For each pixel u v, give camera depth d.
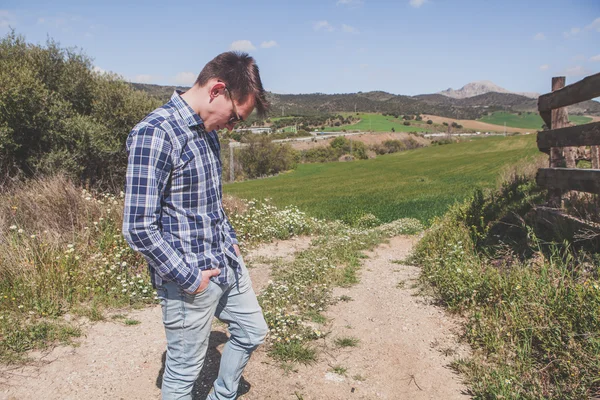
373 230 9.96
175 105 2.05
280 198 23.88
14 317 3.88
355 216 13.00
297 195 25.89
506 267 4.98
